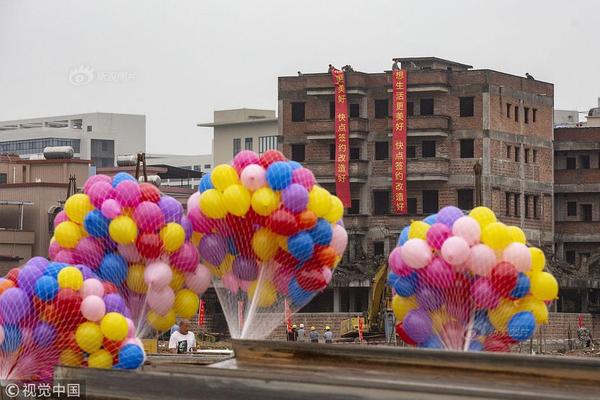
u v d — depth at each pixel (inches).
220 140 6451.8
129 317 1177.4
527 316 1298.0
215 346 2751.0
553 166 4923.7
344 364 1071.0
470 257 1278.3
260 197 1251.2
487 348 1318.9
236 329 1359.5
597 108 5856.3
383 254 4544.8
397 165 4562.0
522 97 4739.2
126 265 1285.7
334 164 4672.7
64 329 1129.4
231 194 1261.1
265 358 1110.4
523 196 4722.0
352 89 4682.6
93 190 1279.5
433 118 4552.2
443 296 1304.1
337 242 1322.6
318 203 1277.1
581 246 4904.0
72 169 4808.1
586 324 4114.2
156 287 1273.4
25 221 4480.8
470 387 965.8
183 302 1314.0
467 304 1298.0
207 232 1304.1
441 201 4589.1
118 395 1050.7
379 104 4709.6
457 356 1021.2
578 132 4945.9
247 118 6535.4
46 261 1166.3
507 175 4638.3
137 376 1043.3
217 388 1002.1
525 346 2733.8
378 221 4606.3
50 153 4813.0
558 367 982.4
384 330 3476.9
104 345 1138.7
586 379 971.9
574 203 4972.9
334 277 4333.2
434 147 4601.4
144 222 1263.5
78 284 1135.0
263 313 1349.7
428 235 1306.6
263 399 980.6
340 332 3732.8
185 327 1566.2
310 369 1082.1
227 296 1363.2
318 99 4758.9
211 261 1316.4
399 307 1348.4
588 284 4399.6
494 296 1284.4
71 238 1284.4
